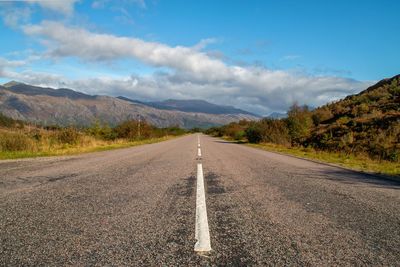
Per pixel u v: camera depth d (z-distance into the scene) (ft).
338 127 82.64
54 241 9.63
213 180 22.65
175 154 48.11
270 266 7.98
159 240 9.81
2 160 37.27
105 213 13.04
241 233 10.68
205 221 11.95
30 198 15.81
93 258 8.34
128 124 133.08
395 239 10.28
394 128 63.52
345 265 8.13
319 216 13.09
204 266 7.90
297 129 95.96
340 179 24.70
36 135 64.08
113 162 35.01
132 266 7.86
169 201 15.53
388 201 16.47
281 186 20.51
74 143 69.97
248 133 115.44
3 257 8.36
